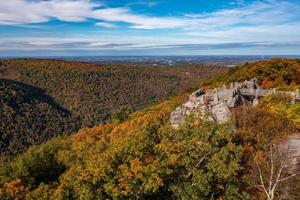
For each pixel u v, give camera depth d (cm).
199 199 2077
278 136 2630
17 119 16762
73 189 2194
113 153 2297
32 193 2436
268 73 6109
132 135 2839
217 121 2886
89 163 2308
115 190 1997
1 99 17588
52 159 4300
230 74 7600
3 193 2966
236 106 3291
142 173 2125
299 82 5684
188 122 2633
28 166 4031
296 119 2897
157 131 2808
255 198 2142
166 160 2267
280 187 2111
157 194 2291
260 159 2302
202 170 2183
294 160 2316
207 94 3794
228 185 2180
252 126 2806
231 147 2303
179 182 2234
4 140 14588
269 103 3356
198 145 2406
